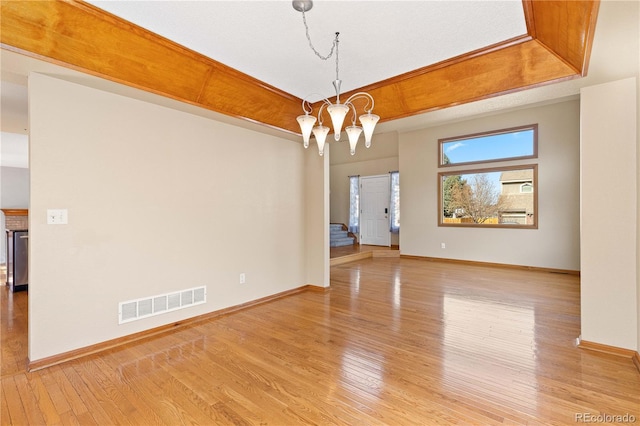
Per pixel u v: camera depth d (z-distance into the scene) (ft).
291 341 9.73
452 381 7.41
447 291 15.28
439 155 23.03
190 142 11.29
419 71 10.39
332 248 27.37
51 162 8.23
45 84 8.14
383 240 29.09
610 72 7.98
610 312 8.64
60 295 8.39
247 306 13.17
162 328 10.50
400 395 6.88
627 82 8.36
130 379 7.54
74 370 7.95
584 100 8.91
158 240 10.41
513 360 8.40
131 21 7.65
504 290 15.31
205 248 11.75
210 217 11.91
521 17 7.66
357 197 30.78
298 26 7.96
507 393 6.91
